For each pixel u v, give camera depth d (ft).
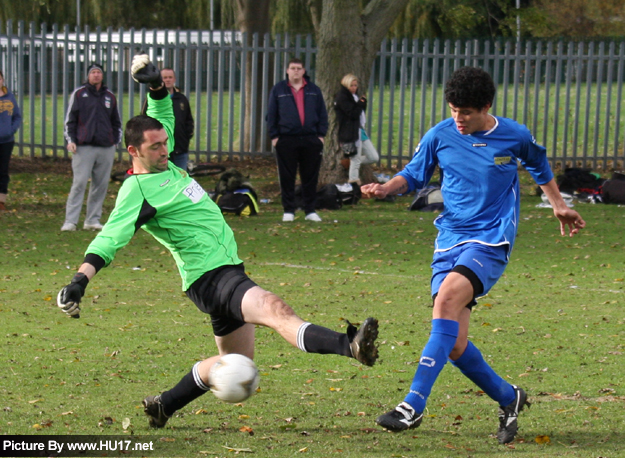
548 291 56.65
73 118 78.95
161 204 28.17
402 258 69.15
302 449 27.89
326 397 34.47
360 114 98.78
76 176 80.12
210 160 126.62
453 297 28.09
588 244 75.00
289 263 67.00
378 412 32.45
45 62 123.95
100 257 26.91
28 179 111.55
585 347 42.50
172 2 181.16
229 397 27.12
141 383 36.19
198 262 28.48
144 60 31.42
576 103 123.44
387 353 41.75
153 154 28.53
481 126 29.96
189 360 40.01
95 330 45.96
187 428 30.42
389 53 122.72
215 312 28.32
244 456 27.27
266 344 43.70
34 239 76.28
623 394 34.63
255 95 125.80
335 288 57.57
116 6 177.47
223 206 91.91
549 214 92.84
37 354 40.78
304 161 87.30
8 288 56.65
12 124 90.22
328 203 96.89
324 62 104.58
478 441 29.09
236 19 148.15
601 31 209.26
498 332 45.78
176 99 85.05
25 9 168.76
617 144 124.47
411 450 27.96
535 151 30.91
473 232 29.66
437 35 176.14
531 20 158.61
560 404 33.42
